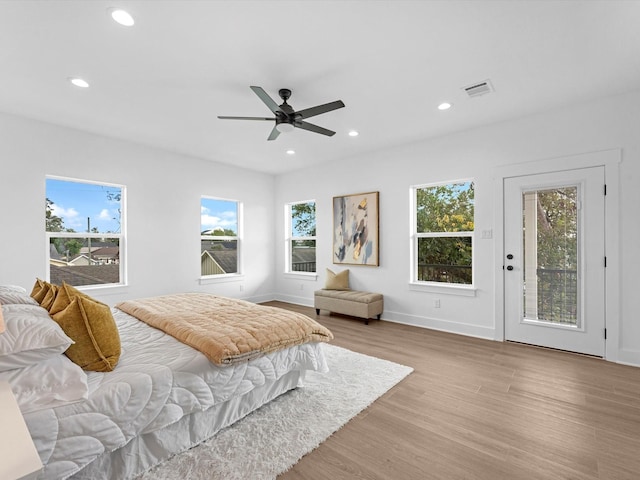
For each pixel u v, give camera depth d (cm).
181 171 482
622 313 294
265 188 612
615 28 199
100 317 164
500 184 362
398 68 247
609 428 192
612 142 296
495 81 268
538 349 333
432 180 415
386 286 465
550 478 152
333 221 527
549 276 335
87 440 132
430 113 334
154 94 288
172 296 324
